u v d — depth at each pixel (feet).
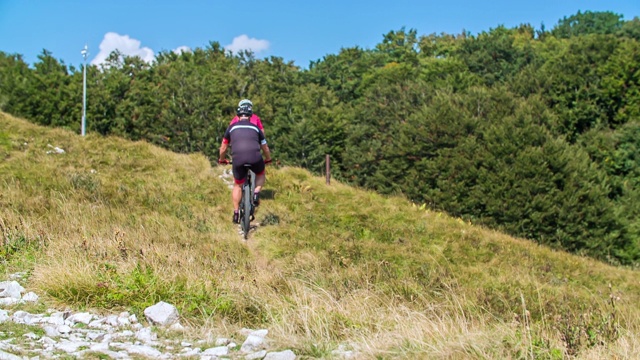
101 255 21.81
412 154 146.20
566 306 23.16
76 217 31.14
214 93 191.42
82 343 13.32
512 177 115.96
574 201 109.19
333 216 40.01
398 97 183.21
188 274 20.03
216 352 13.55
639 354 13.52
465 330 15.39
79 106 184.96
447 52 287.69
